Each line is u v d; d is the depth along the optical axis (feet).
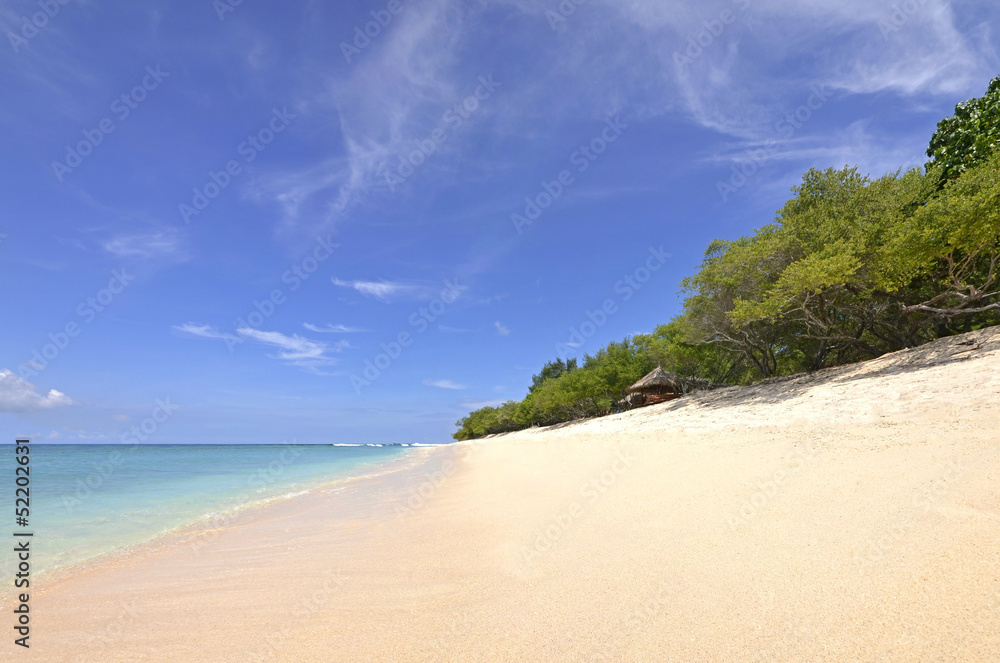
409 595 14.93
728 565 12.80
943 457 16.83
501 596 13.73
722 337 77.66
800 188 67.00
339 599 15.25
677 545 15.14
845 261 46.65
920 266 47.67
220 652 12.05
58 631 14.15
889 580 10.11
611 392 147.33
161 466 109.91
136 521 34.06
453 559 18.40
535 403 210.18
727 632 9.57
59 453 256.93
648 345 125.18
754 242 69.67
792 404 45.52
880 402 34.12
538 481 35.73
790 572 11.58
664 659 9.05
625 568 14.12
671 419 65.05
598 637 10.31
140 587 18.35
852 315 65.46
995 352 38.14
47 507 41.50
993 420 21.20
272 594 16.43
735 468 23.31
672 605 11.19
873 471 17.34
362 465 104.73
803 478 18.85
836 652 8.25
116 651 12.59
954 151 57.36
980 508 12.32
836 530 13.33
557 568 15.31
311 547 23.35
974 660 7.29
